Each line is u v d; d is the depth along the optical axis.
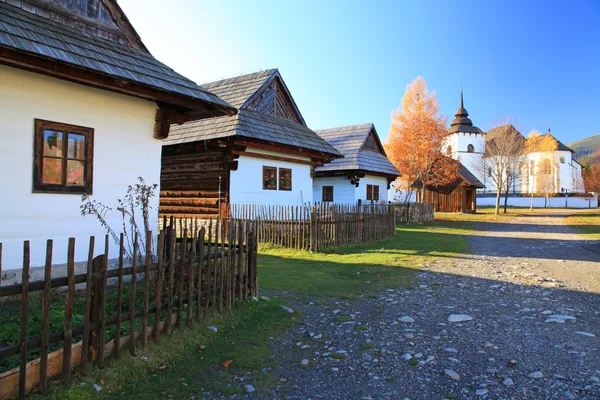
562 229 20.56
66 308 3.36
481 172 54.47
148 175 7.36
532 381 3.61
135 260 3.95
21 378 3.09
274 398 3.47
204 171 14.47
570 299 6.46
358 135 26.05
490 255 11.45
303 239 11.68
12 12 5.79
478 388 3.52
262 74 17.14
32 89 5.72
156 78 6.61
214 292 5.12
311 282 7.75
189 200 14.91
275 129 15.19
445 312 5.79
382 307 6.09
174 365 4.03
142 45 8.05
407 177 33.88
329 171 23.44
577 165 65.38
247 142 13.69
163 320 4.47
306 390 3.61
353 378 3.81
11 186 5.52
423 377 3.78
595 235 17.11
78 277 3.43
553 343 4.50
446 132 34.25
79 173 6.30
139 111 7.20
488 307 6.02
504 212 38.72
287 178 16.23
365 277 8.24
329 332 5.05
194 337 4.55
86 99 6.37
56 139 6.01
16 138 5.57
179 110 8.00
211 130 13.81
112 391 3.49
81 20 6.97
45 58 5.07
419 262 10.06
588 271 8.91
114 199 6.77
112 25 7.50
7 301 5.09
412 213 24.80
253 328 5.11
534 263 10.05
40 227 5.81
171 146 14.84
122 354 3.88
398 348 4.47
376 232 14.69
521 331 4.92
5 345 3.76
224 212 13.65
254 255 6.02
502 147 36.12
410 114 33.53
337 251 11.72
